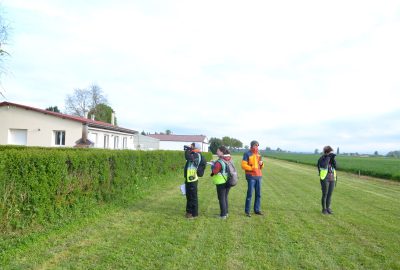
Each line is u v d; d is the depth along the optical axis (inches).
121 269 196.4
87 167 324.8
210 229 294.5
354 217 368.2
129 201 403.5
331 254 237.1
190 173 339.0
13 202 231.1
